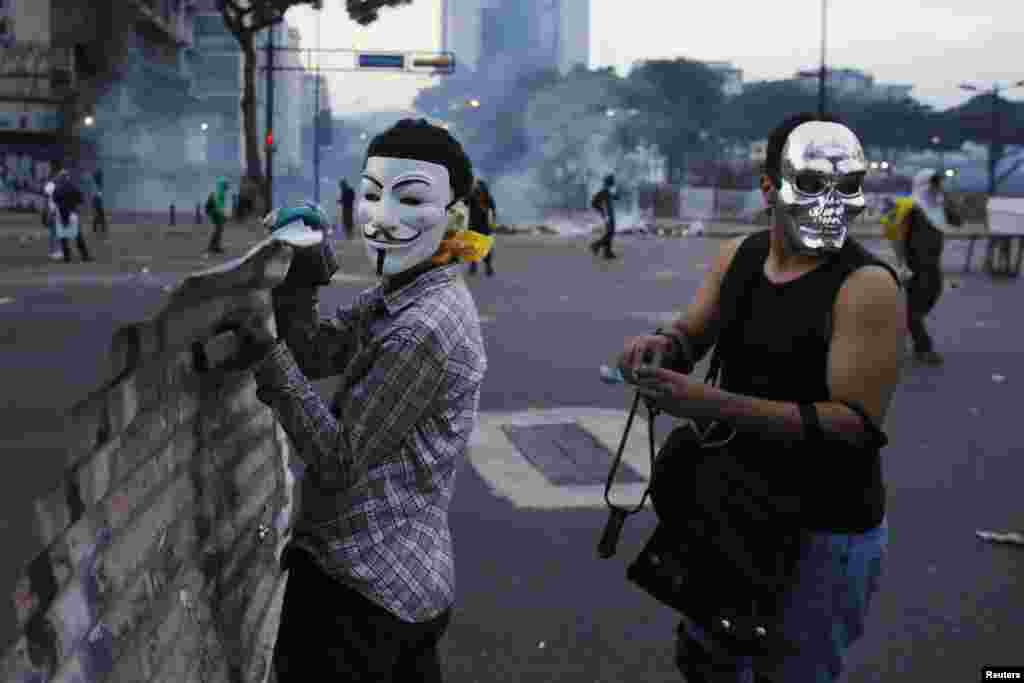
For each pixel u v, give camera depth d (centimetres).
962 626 398
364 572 212
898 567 457
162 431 191
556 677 355
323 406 211
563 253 2722
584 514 525
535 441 668
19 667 136
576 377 885
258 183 3969
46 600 146
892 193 6944
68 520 151
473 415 225
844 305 224
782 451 230
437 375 212
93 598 160
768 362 233
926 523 517
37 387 724
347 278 1719
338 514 213
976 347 1105
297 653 216
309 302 248
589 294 1575
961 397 829
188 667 204
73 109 4919
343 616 213
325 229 236
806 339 227
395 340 211
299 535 219
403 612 214
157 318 171
